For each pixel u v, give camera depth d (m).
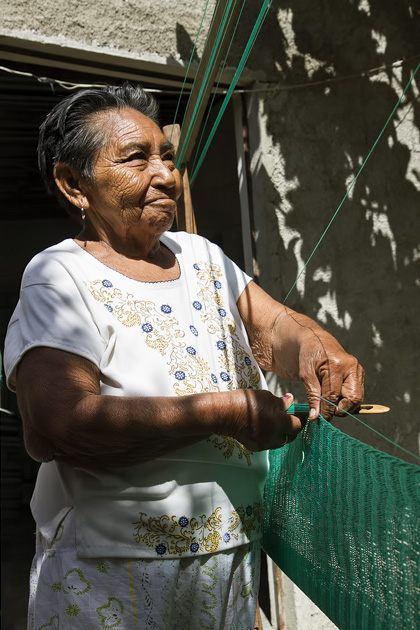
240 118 3.27
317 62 3.33
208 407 1.34
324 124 3.33
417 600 1.13
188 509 1.45
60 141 1.57
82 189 1.57
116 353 1.45
